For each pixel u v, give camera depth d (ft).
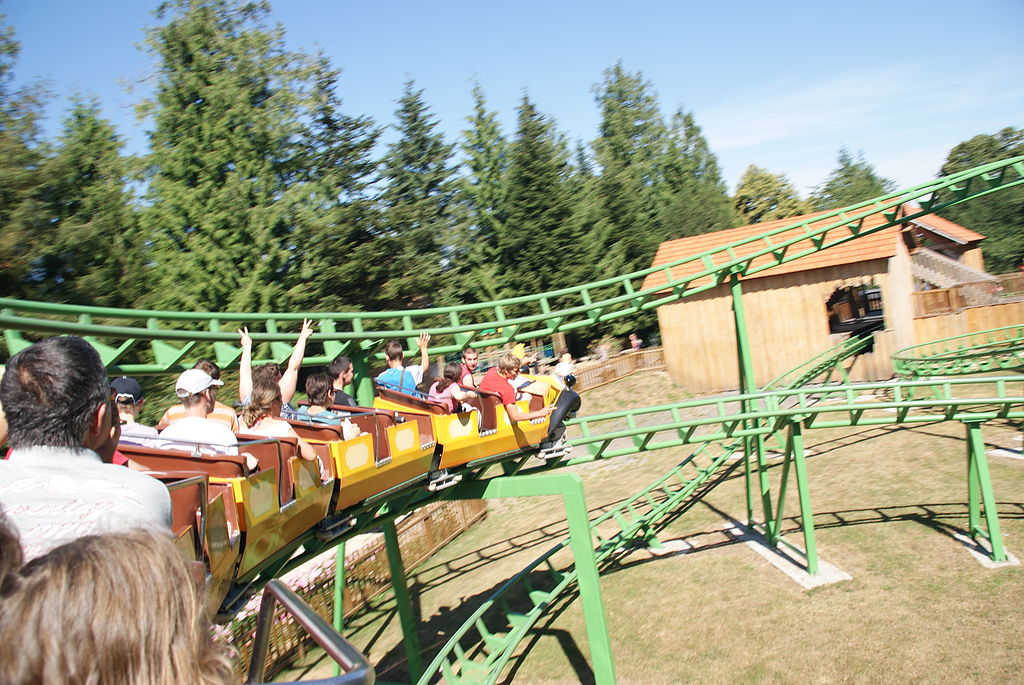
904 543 49.16
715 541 56.13
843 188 297.53
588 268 166.09
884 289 97.91
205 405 18.90
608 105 232.94
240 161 114.21
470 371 38.47
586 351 173.47
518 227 163.94
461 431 33.04
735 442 66.54
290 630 46.88
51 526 6.93
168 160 113.91
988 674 34.30
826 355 90.17
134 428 17.92
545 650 44.68
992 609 39.24
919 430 72.13
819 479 64.69
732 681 37.99
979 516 47.62
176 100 117.29
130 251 90.07
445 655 36.32
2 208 75.25
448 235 163.02
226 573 17.92
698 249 112.06
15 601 4.06
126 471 7.73
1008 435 66.59
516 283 165.07
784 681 37.14
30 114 79.92
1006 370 87.71
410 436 29.68
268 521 19.71
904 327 97.30
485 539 68.03
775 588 46.24
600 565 55.52
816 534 53.26
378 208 125.39
